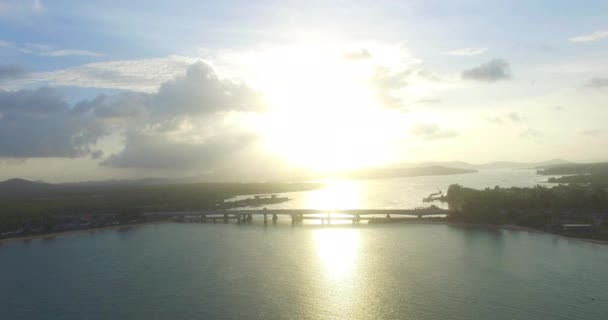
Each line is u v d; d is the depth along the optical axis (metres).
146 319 137.75
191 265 198.00
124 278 181.88
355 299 147.38
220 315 137.50
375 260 195.88
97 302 154.62
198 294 157.38
